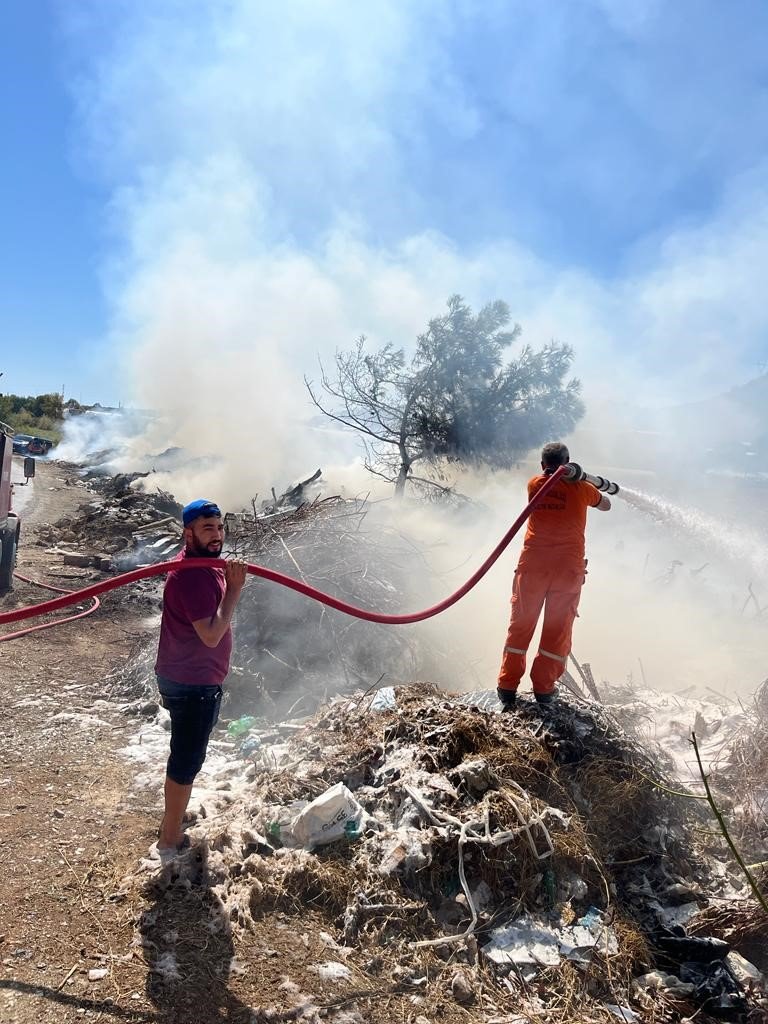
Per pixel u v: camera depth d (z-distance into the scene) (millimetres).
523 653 4789
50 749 5008
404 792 3770
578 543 4738
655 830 4031
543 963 3137
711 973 3254
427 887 3424
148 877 3373
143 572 3314
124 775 4656
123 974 2826
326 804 3693
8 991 2684
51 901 3232
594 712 4715
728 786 4582
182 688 3375
